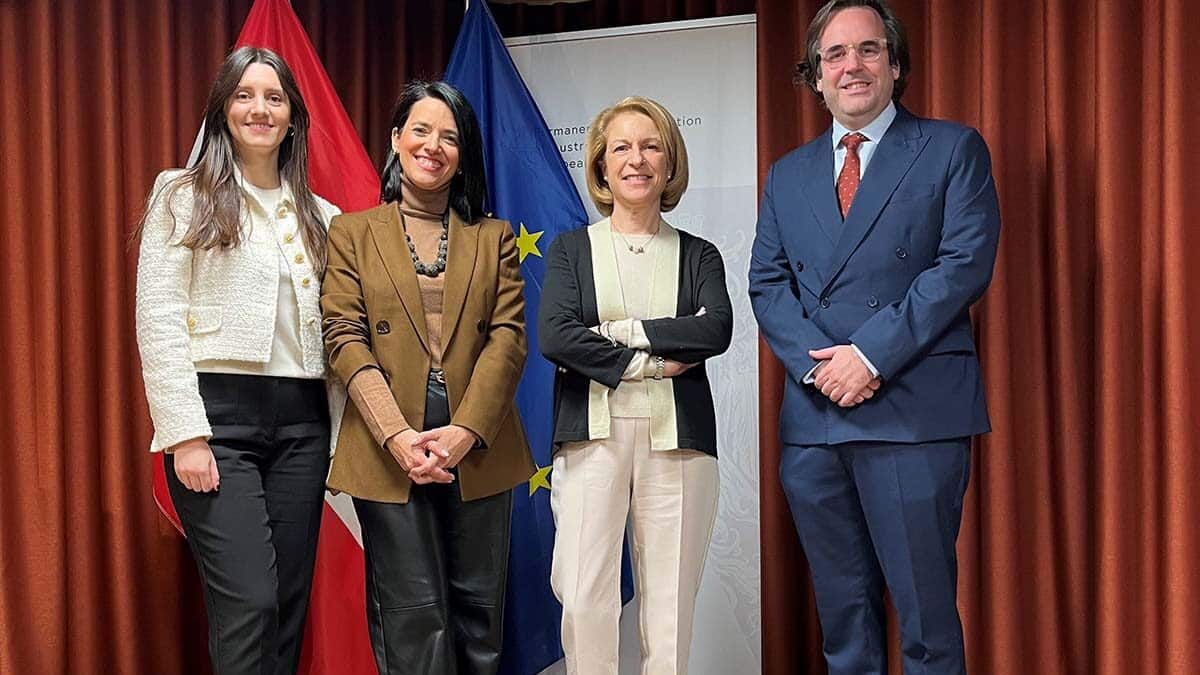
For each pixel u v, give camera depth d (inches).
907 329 97.5
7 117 123.8
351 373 95.3
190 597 132.3
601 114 111.2
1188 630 109.8
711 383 138.3
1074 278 121.8
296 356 98.1
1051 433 124.3
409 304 98.0
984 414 102.3
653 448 103.5
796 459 104.7
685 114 142.3
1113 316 116.4
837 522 103.9
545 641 133.5
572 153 145.7
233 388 94.9
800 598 139.6
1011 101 125.3
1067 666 122.3
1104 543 116.0
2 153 123.8
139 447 129.1
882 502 100.0
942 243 101.0
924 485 99.0
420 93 103.2
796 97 141.3
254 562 93.0
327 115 129.6
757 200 139.9
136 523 128.2
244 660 92.1
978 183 102.0
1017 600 122.0
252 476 95.0
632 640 138.9
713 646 136.3
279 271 97.7
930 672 99.4
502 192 137.9
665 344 102.0
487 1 158.6
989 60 124.1
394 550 96.7
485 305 100.7
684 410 104.2
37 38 124.6
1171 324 111.1
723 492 137.0
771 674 137.5
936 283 98.3
